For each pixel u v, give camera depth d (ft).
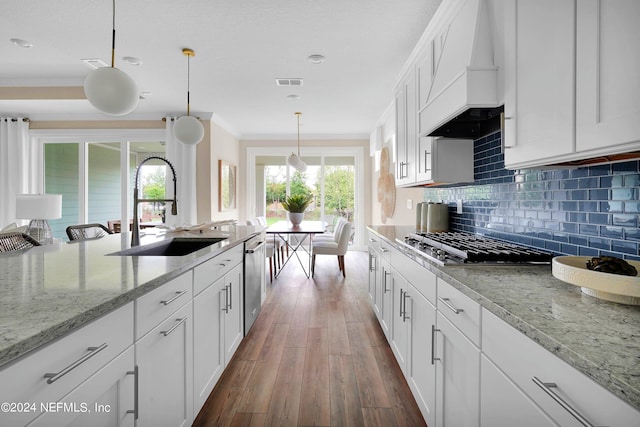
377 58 10.76
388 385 6.54
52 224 18.04
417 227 10.29
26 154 17.57
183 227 9.46
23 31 9.14
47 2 7.80
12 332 2.14
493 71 4.69
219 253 6.13
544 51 3.50
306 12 8.21
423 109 6.83
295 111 17.07
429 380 4.91
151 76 12.31
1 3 7.84
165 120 17.54
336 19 8.52
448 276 4.08
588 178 4.28
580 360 1.96
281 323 9.77
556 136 3.31
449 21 6.17
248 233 9.05
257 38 9.47
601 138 2.75
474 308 3.43
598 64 2.77
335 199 23.16
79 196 18.13
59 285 3.35
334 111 17.02
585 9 2.91
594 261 3.31
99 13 8.25
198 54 10.48
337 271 16.63
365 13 8.25
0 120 17.20
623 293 2.77
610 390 1.78
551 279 3.90
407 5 7.93
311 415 5.63
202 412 5.70
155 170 18.28
